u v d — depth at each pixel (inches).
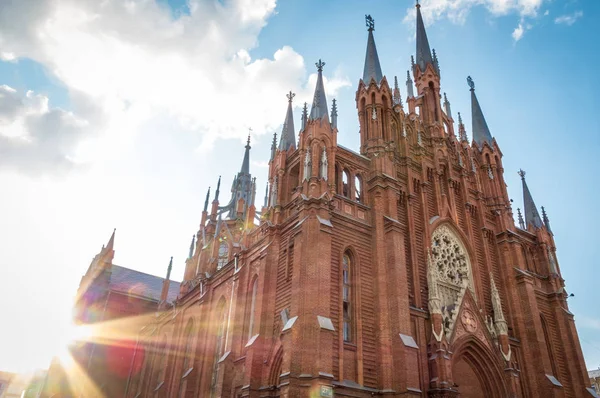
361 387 1152.2
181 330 2153.1
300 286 1175.6
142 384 2507.4
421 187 1641.2
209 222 2770.7
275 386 1206.9
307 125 1481.3
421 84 1966.0
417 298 1382.9
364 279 1316.4
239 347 1464.1
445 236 1624.0
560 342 1734.7
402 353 1187.3
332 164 1412.4
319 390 1028.5
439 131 1818.4
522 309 1635.1
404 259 1353.3
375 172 1493.6
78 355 3112.7
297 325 1122.0
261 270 1437.0
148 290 3518.7
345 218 1359.5
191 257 2571.4
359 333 1226.6
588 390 1627.7
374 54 1797.5
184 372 2006.6
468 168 1867.6
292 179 1578.5
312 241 1229.1
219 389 1425.9
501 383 1403.8
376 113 1625.2
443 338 1318.9
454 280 1555.1
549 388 1469.0
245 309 1521.9
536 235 1969.7
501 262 1729.8
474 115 2108.8
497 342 1469.0
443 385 1232.8
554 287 1828.2
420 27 2132.1
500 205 1833.2
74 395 3006.9
